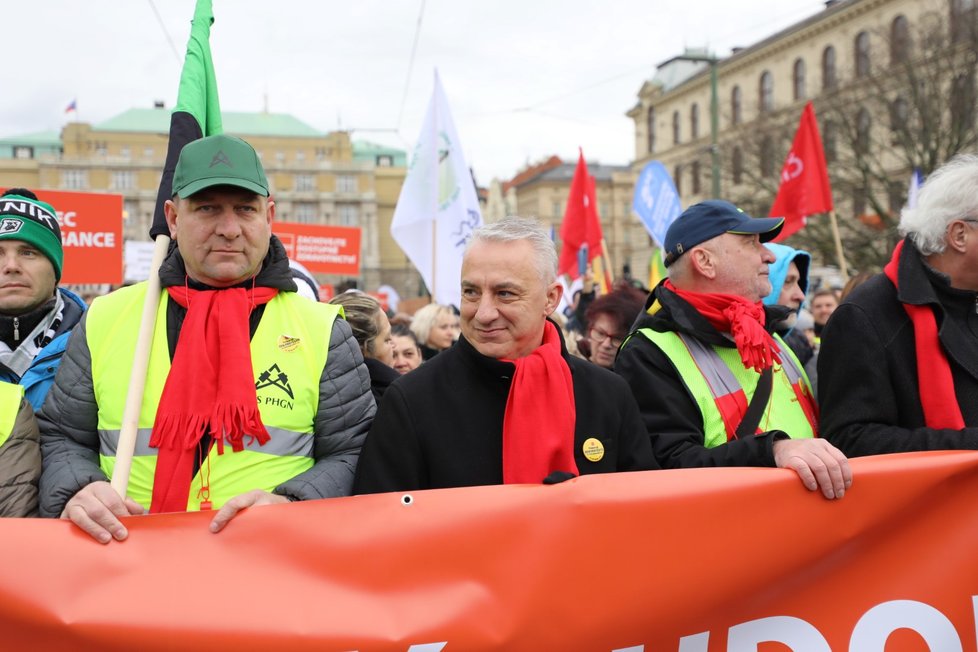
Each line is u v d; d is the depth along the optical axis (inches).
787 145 1107.9
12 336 118.3
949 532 81.7
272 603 71.4
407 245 278.4
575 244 356.5
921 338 97.8
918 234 101.1
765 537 78.4
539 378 87.4
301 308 93.4
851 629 79.1
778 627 78.3
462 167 276.2
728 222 108.1
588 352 181.5
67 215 238.1
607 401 92.4
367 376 96.1
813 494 79.8
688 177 2071.9
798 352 192.5
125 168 3137.3
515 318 88.6
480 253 89.3
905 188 986.7
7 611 68.8
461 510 75.2
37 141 3398.1
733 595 77.5
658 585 76.1
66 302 125.6
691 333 104.4
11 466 85.8
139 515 73.4
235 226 88.4
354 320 136.3
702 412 102.4
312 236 400.8
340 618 71.6
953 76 896.9
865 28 1494.8
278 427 87.6
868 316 99.7
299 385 89.5
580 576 74.8
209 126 112.4
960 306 99.6
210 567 72.1
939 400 96.1
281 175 3292.3
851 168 1093.8
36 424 90.7
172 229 95.8
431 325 226.2
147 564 71.4
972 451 83.4
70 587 69.8
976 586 81.2
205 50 113.7
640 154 2304.4
